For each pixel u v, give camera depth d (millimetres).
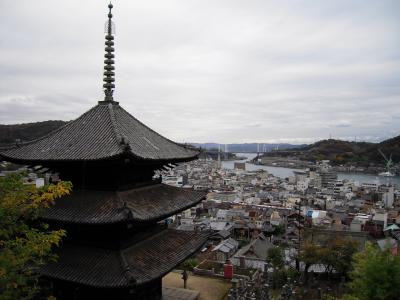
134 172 24969
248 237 125000
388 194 191375
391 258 33406
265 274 50062
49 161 22266
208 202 183125
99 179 23578
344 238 75500
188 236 28406
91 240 22844
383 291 31828
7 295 15891
